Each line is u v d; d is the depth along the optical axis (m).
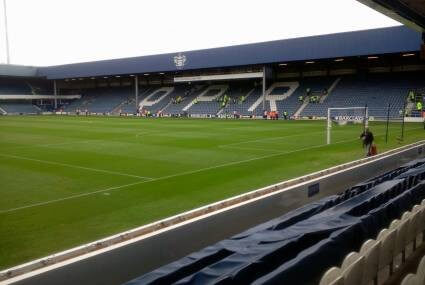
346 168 8.31
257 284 2.90
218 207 5.57
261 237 4.30
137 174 12.26
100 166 13.64
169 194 9.80
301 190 6.66
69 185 10.81
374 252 3.44
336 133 25.09
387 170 9.77
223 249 4.10
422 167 8.10
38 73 59.56
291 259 3.62
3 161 14.75
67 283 3.52
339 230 3.91
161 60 48.50
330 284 2.71
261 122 36.16
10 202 9.12
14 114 56.75
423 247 4.80
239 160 14.80
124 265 3.97
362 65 42.75
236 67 45.72
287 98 44.44
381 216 4.62
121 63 51.84
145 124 33.91
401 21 11.39
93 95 62.44
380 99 38.47
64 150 17.64
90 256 3.68
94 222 7.70
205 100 50.03
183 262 3.92
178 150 17.48
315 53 37.91
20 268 3.65
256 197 5.86
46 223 7.63
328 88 43.44
